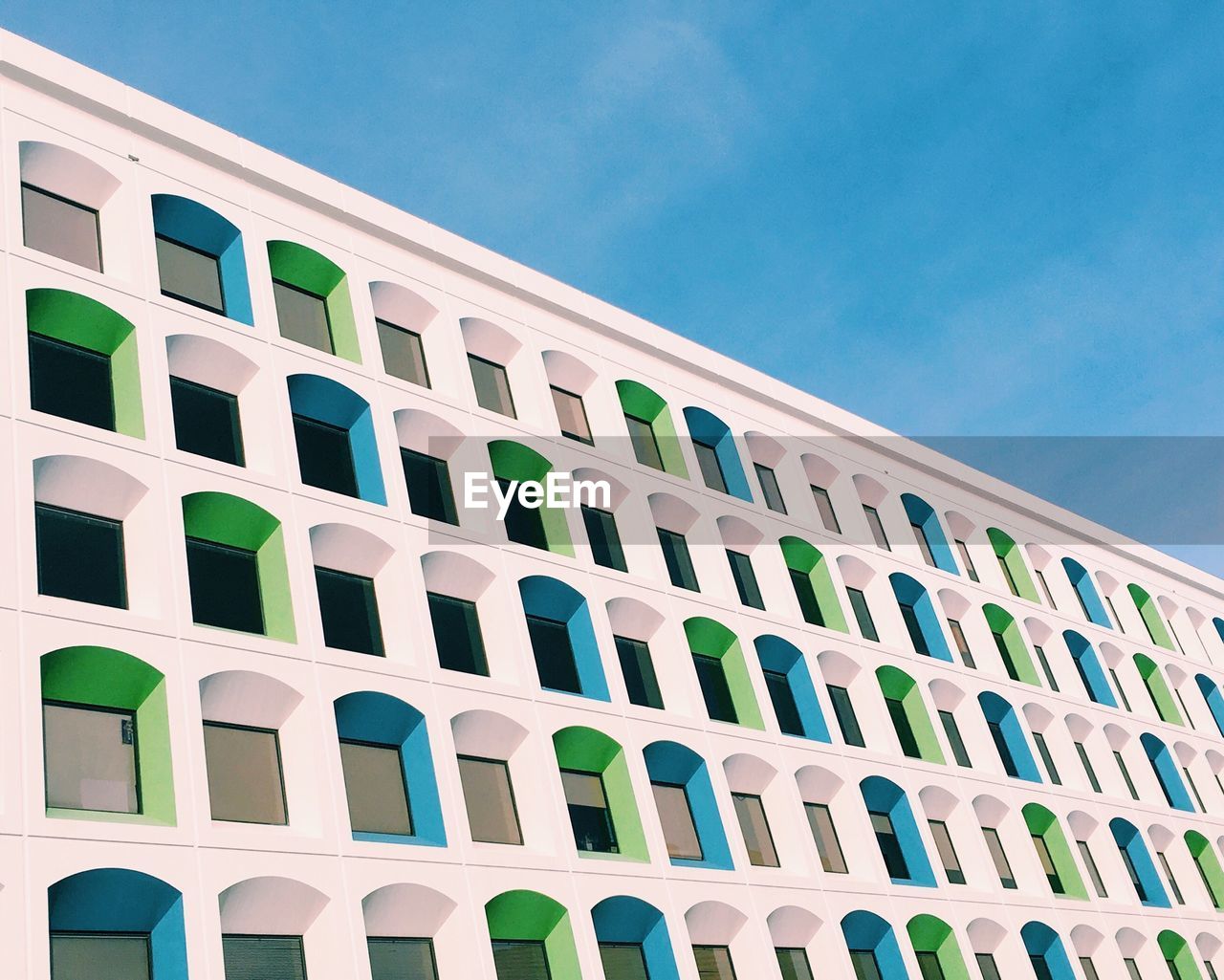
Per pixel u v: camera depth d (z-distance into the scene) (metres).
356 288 29.25
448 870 21.25
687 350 37.53
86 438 21.55
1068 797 37.22
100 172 25.83
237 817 19.94
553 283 34.66
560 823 23.45
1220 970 37.31
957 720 36.38
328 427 26.77
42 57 26.33
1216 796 44.81
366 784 21.97
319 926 19.41
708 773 26.98
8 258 22.78
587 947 22.11
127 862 17.67
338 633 23.58
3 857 16.62
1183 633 52.75
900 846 30.97
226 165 28.50
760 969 24.64
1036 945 32.06
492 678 25.19
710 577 31.98
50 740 18.80
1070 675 42.47
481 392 30.95
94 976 17.31
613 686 26.73
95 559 21.05
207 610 22.03
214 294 26.88
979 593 41.47
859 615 36.34
